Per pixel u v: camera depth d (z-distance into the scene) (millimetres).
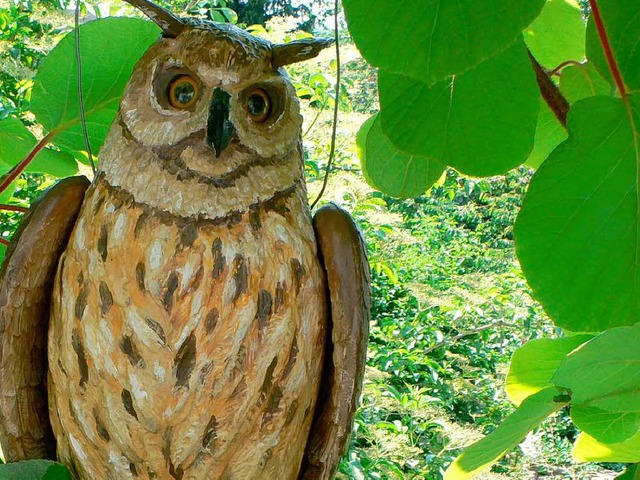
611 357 846
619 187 827
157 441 934
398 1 765
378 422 2641
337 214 944
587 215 830
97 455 953
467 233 4363
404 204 4441
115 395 925
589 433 919
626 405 869
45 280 936
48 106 1024
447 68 758
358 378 937
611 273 832
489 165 879
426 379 3156
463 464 962
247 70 891
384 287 3461
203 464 940
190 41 894
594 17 814
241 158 905
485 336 3551
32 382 958
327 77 2211
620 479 956
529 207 834
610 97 825
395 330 3238
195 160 897
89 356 921
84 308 917
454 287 3643
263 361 921
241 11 2922
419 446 2768
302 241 931
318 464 970
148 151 906
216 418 926
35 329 947
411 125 876
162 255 903
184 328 907
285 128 927
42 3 2564
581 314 835
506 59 860
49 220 923
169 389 917
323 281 942
